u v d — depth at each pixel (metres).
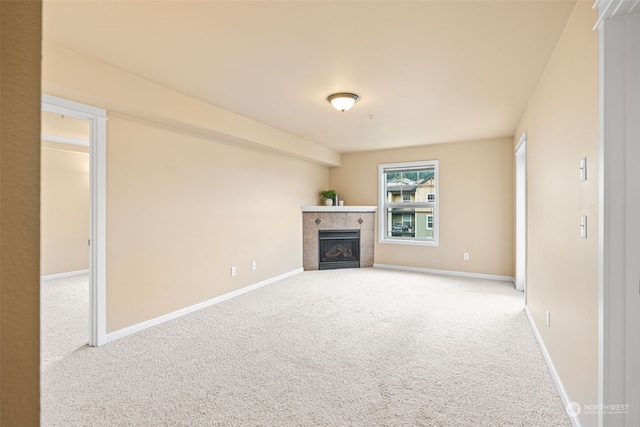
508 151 5.39
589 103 1.67
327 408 2.03
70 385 2.28
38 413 0.40
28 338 0.38
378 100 3.57
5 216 0.36
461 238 5.77
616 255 1.40
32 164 0.38
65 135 5.49
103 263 2.97
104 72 2.72
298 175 6.05
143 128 3.33
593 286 1.62
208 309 3.96
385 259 6.54
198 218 3.97
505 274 5.43
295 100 3.58
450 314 3.76
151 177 3.42
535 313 3.22
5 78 0.36
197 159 3.96
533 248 3.34
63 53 2.47
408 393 2.19
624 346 1.39
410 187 6.41
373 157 6.62
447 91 3.31
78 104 2.79
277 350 2.84
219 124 3.85
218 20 2.10
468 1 1.91
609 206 1.41
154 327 3.37
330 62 2.69
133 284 3.24
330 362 2.62
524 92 3.32
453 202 5.83
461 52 2.52
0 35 0.35
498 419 1.93
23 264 0.38
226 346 2.92
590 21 1.66
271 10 2.00
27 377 0.38
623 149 1.39
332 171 7.07
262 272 5.09
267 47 2.45
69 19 2.09
